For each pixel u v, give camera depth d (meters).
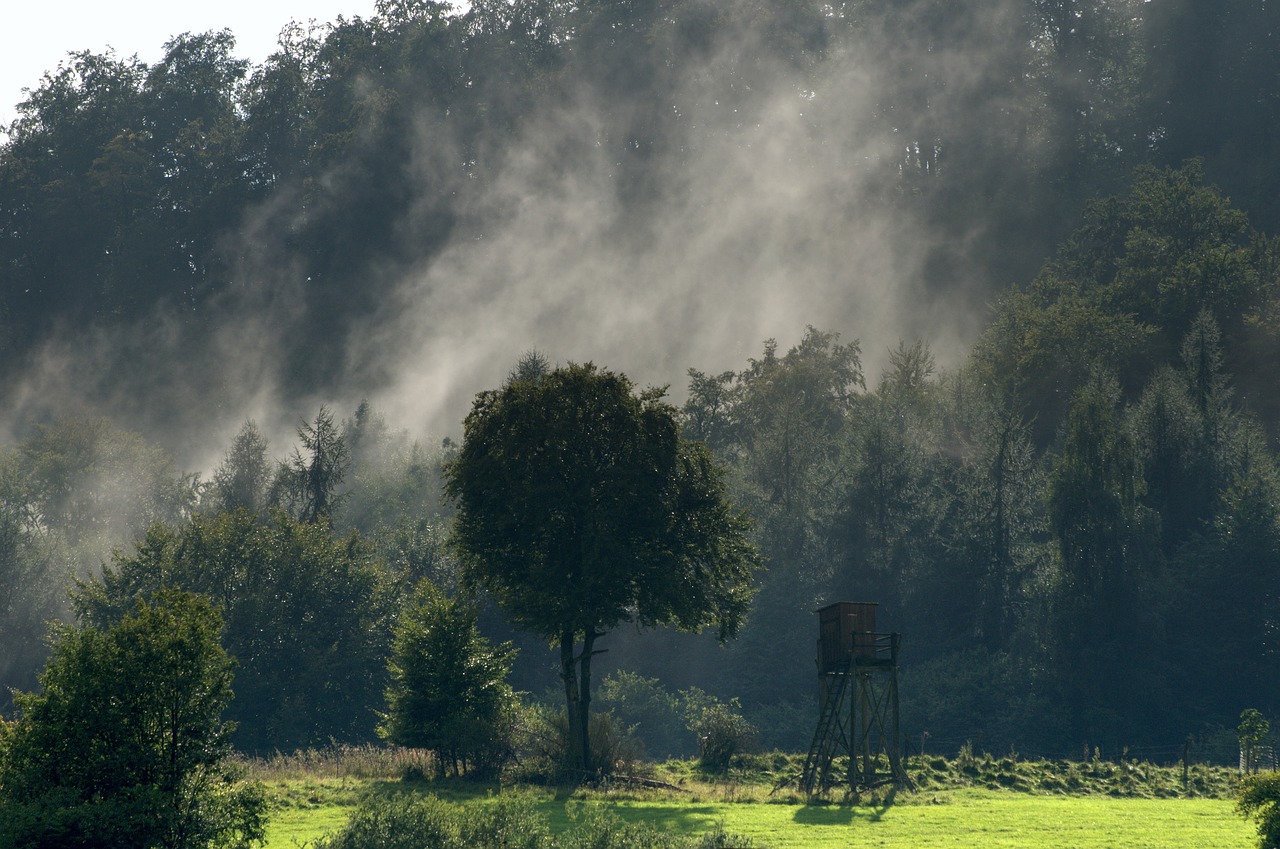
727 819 74.44
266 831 62.75
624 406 105.50
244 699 151.75
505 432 104.75
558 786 91.00
